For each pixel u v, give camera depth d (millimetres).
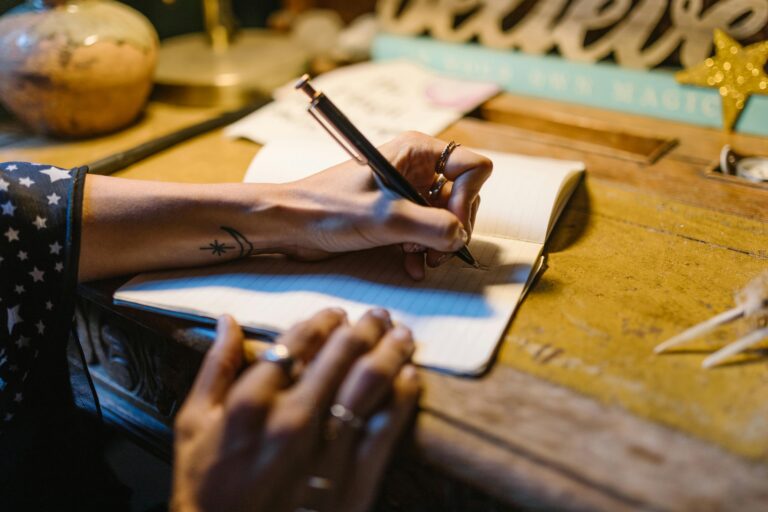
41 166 628
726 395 474
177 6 1261
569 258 657
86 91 894
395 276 614
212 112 1063
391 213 557
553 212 693
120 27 913
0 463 627
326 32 1252
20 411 625
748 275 622
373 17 1277
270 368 473
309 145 808
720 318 524
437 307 565
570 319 562
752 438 437
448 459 449
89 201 618
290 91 1078
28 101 896
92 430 725
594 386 487
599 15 1018
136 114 1007
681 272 629
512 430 453
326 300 579
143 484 833
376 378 461
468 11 1155
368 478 454
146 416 745
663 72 979
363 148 556
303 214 599
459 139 933
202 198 619
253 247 629
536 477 422
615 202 765
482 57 1124
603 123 979
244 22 1422
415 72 1146
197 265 640
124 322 677
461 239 564
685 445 434
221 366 505
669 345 523
